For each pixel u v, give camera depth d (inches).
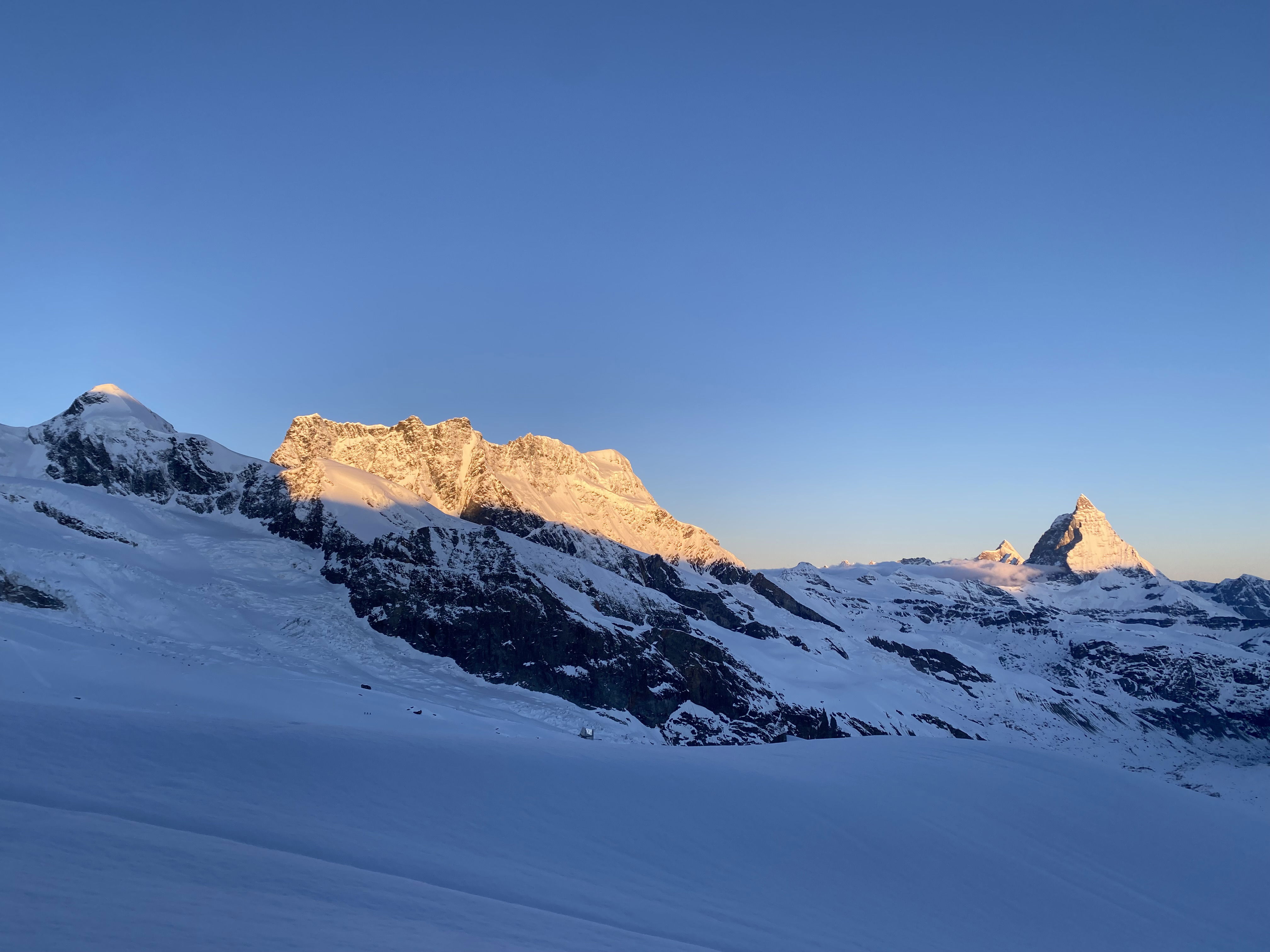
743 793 1847.9
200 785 1183.6
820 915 1363.2
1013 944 1487.5
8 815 823.1
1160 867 2103.8
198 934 581.6
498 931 773.9
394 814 1280.8
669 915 1138.7
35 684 2699.3
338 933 650.8
